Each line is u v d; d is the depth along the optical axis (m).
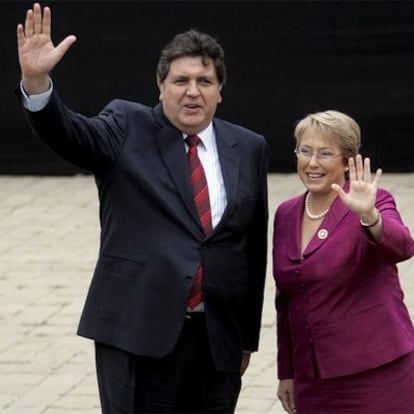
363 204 11.49
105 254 12.58
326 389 12.26
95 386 16.92
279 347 12.85
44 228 24.08
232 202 12.53
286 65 26.62
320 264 12.06
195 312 12.45
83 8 26.69
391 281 12.14
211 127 12.82
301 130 12.22
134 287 12.38
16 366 17.61
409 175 26.66
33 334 18.77
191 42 12.35
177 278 12.30
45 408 16.22
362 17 26.41
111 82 26.86
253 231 12.98
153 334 12.30
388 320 12.05
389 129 26.64
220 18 26.58
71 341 18.48
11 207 25.45
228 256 12.56
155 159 12.52
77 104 26.92
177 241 12.38
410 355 12.16
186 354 12.52
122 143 12.48
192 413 12.94
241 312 12.93
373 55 26.50
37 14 11.79
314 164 12.12
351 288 12.05
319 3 26.38
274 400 16.33
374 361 12.02
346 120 12.16
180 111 12.43
